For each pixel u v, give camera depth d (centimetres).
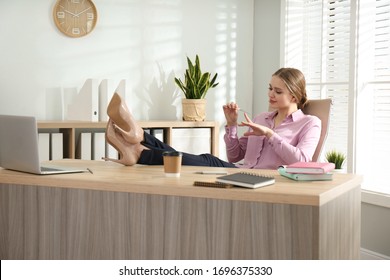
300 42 459
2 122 227
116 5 443
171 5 469
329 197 183
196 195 188
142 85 457
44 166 243
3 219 221
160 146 263
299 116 312
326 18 429
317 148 310
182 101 454
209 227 188
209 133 454
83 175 219
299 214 176
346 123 413
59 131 412
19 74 406
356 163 376
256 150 323
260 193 180
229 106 329
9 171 231
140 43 455
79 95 407
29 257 216
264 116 333
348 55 411
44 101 416
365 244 369
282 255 179
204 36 487
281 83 309
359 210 228
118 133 250
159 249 195
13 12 402
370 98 376
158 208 195
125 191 199
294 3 460
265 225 180
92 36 434
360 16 372
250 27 508
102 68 439
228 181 190
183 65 478
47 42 416
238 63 505
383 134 368
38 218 214
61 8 418
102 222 203
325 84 428
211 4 489
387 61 364
